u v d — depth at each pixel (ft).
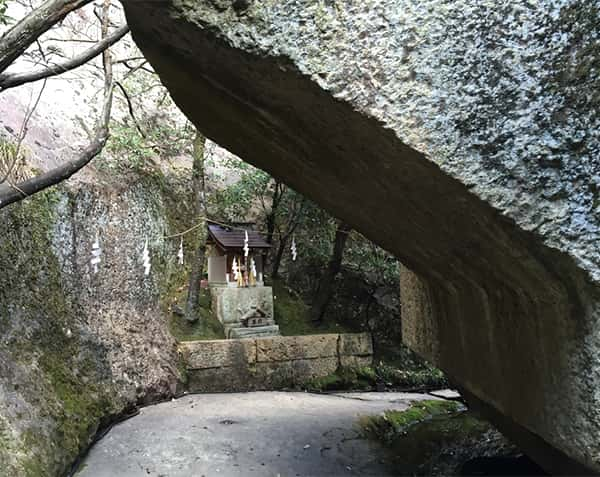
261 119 5.32
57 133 17.02
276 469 9.60
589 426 4.13
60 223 13.14
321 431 12.13
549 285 4.50
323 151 5.26
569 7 4.02
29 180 8.42
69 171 8.84
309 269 21.50
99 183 16.30
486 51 4.03
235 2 3.87
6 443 7.52
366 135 4.26
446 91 4.00
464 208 4.36
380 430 12.72
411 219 5.59
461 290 6.98
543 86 4.02
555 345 4.67
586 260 3.99
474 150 4.01
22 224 11.27
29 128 15.55
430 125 3.98
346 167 5.28
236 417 13.24
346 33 3.96
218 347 16.72
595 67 4.01
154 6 3.95
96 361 12.55
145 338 15.42
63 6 5.16
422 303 9.98
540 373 4.99
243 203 20.29
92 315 13.76
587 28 4.01
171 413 13.62
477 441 12.29
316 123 4.67
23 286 10.62
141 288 16.78
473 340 7.10
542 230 4.00
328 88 3.93
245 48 3.93
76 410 10.31
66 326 11.81
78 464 9.64
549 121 4.03
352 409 14.40
